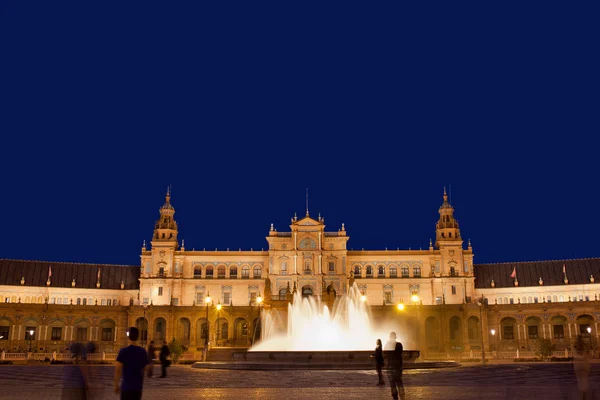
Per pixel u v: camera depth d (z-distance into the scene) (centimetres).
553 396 2859
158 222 14825
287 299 12675
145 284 14375
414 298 11338
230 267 14688
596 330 11938
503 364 7438
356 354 5541
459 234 14838
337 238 14588
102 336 13050
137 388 1669
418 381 4006
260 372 5188
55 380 4400
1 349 10894
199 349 12394
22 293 13800
